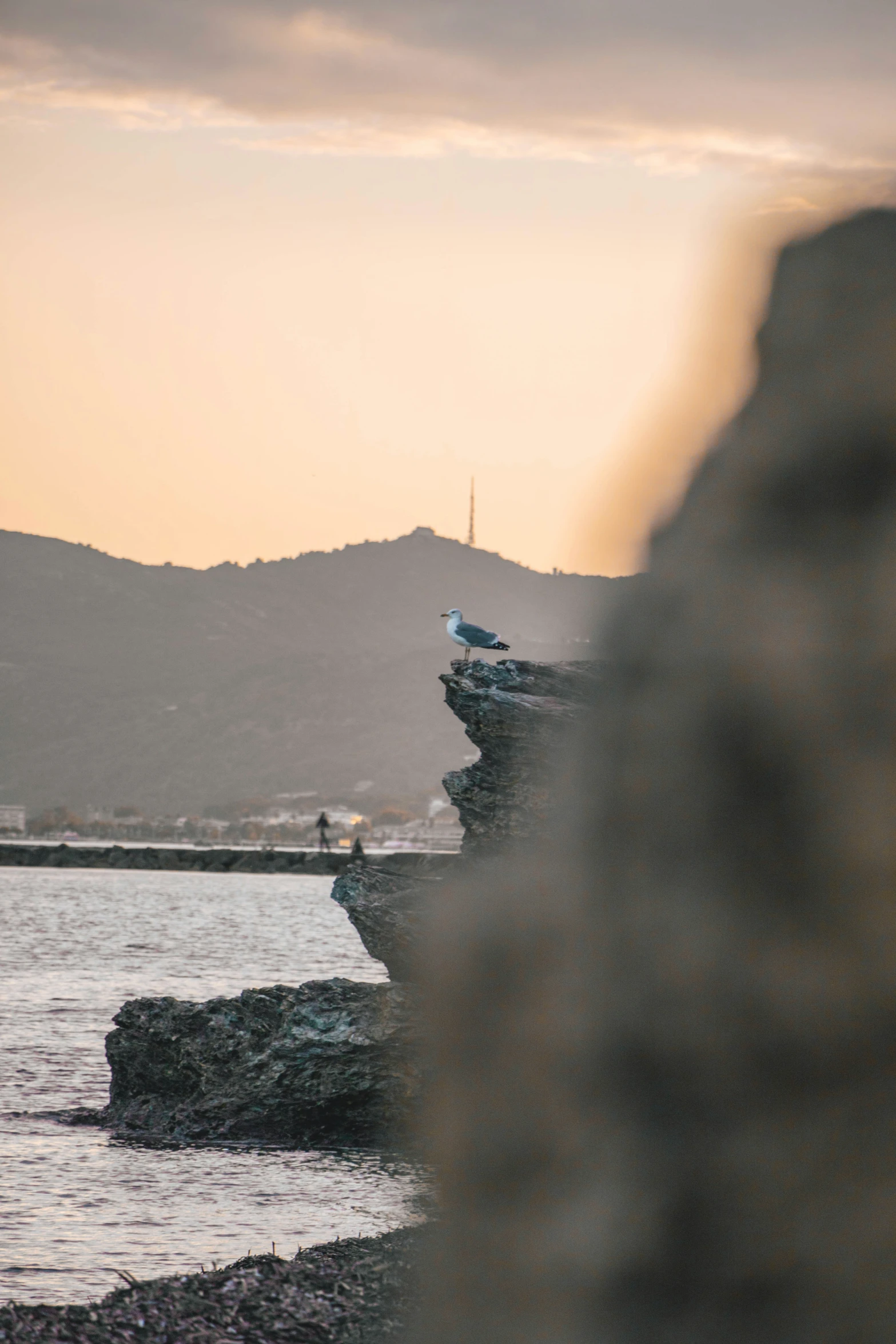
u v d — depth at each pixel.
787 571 0.76
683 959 0.76
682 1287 0.74
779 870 0.74
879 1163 0.72
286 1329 10.38
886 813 0.72
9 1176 18.94
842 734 0.73
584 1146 0.78
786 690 0.75
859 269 0.78
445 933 0.85
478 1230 0.80
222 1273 11.34
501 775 19.03
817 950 0.73
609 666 0.80
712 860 0.76
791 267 0.79
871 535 0.75
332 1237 15.79
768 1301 0.73
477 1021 0.82
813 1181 0.73
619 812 0.79
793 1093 0.74
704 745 0.77
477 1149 0.81
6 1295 13.03
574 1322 0.76
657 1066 0.76
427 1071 0.84
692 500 0.79
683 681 0.77
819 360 0.77
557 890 0.82
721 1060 0.74
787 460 0.77
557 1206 0.78
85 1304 10.88
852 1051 0.72
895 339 0.76
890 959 0.71
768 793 0.75
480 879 0.86
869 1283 0.71
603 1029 0.78
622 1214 0.76
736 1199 0.74
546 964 0.81
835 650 0.74
